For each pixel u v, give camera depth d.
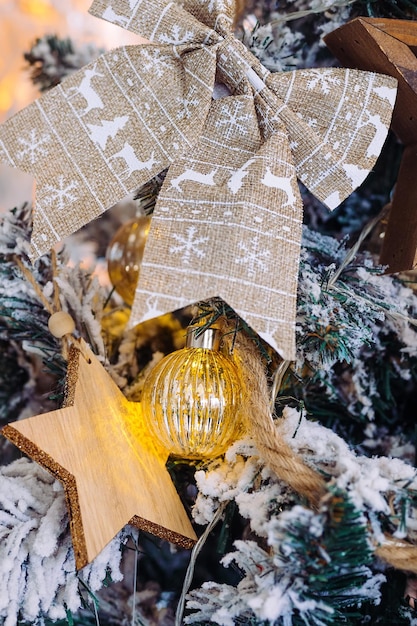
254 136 0.38
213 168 0.38
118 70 0.38
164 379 0.39
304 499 0.36
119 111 0.38
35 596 0.38
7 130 0.37
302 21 0.49
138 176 0.38
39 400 0.54
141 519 0.39
